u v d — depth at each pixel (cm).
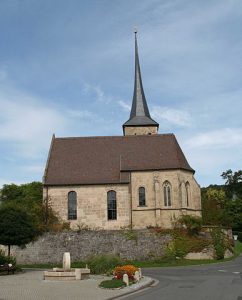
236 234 7612
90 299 1803
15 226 3756
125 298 1820
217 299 1645
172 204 5328
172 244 4556
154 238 4575
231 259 4569
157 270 3519
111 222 5272
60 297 1872
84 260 4488
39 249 4531
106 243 4550
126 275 2341
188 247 4550
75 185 5378
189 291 1950
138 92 7344
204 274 2934
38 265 4375
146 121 7050
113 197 5369
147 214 5344
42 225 4688
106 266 3284
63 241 4556
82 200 5344
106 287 2198
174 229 4694
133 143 5906
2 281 2625
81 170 5575
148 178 5447
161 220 5281
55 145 5953
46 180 5422
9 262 3469
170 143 5828
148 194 5397
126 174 5466
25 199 7725
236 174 11256
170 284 2328
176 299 1678
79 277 2697
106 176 5472
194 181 5572
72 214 5334
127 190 5347
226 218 6375
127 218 5272
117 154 5759
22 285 2384
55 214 5281
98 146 5900
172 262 4303
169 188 5397
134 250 4522
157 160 5581
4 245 4103
